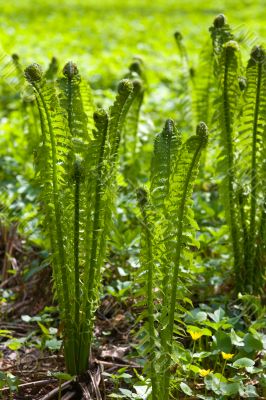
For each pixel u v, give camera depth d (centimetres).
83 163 248
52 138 251
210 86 412
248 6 1639
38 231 376
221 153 309
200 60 405
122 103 261
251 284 314
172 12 1595
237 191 306
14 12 1541
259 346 260
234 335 263
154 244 230
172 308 231
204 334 266
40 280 341
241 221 310
